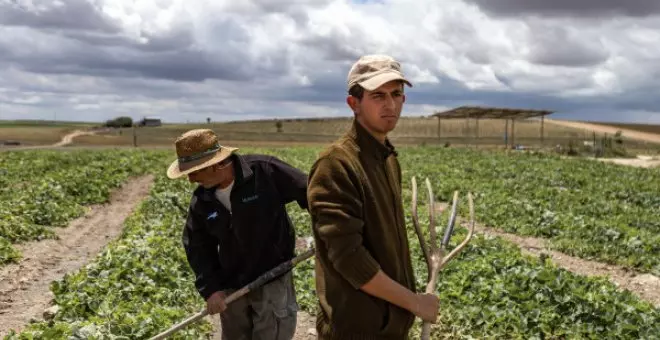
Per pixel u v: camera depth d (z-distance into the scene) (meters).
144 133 98.94
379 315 2.90
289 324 4.52
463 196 19.34
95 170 23.53
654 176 27.28
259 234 4.29
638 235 13.10
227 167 4.23
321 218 2.83
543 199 18.91
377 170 3.02
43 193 17.12
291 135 96.69
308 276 9.24
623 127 120.25
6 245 11.01
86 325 6.43
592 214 16.84
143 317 6.76
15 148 52.66
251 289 4.16
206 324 7.23
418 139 92.94
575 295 7.63
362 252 2.78
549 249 12.93
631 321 7.30
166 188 19.59
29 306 8.30
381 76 2.88
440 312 7.68
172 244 10.85
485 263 9.18
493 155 36.44
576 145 50.03
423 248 3.27
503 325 7.32
